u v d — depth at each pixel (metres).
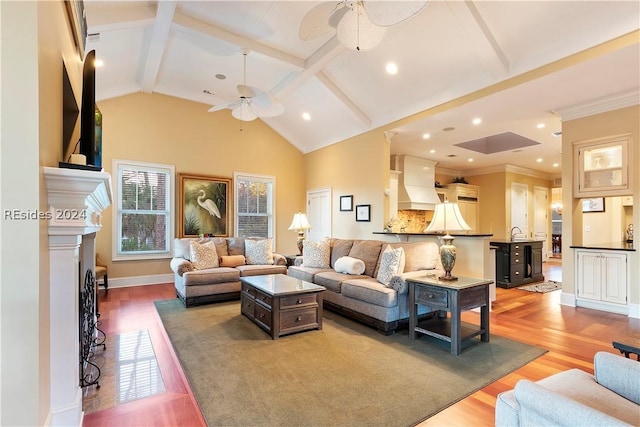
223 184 6.47
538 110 4.50
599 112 4.21
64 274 1.58
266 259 5.34
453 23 3.51
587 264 4.39
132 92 5.61
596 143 4.25
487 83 3.99
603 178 4.23
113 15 3.54
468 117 4.77
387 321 3.28
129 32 4.02
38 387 1.32
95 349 2.89
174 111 6.00
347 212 6.31
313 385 2.25
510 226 8.70
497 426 1.30
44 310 1.43
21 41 1.32
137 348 2.93
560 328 3.52
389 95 5.02
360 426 1.81
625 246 4.37
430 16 3.52
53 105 1.66
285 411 1.95
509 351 2.87
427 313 3.59
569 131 4.49
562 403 1.03
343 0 2.50
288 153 7.38
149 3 3.67
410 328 3.19
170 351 2.86
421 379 2.34
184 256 5.00
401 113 5.20
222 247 5.30
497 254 5.76
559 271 7.67
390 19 2.17
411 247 3.96
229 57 4.86
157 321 3.71
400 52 4.12
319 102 5.80
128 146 5.58
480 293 3.04
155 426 1.83
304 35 2.93
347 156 6.31
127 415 1.93
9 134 1.30
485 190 9.03
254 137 6.93
